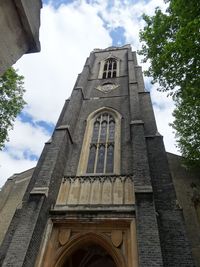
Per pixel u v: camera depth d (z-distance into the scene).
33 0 3.23
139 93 18.94
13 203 16.59
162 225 9.41
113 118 17.06
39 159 14.08
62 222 10.34
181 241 8.81
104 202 10.91
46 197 10.41
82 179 12.32
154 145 13.41
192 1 10.30
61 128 14.61
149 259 7.69
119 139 14.97
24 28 3.16
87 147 14.88
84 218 10.23
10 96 16.05
